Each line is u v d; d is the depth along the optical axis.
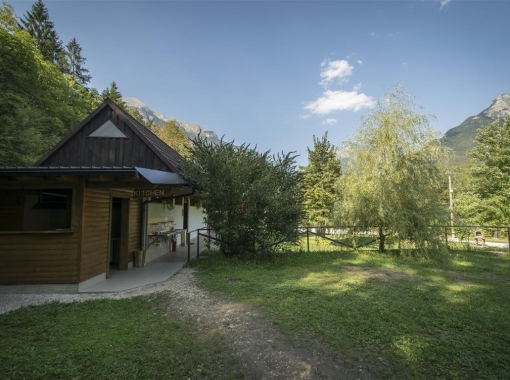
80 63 40.84
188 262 9.70
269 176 9.70
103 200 7.71
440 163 10.69
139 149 10.28
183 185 8.52
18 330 4.34
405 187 10.35
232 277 7.53
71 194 7.56
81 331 4.29
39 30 33.00
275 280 7.18
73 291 6.52
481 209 21.25
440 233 10.53
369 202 10.95
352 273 8.05
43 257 6.57
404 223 10.11
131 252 9.38
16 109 14.82
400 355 3.54
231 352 3.62
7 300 5.99
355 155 11.62
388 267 8.97
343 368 3.29
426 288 6.51
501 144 21.53
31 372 3.18
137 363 3.37
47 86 20.77
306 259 10.25
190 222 17.89
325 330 4.18
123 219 9.12
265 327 4.32
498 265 9.50
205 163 9.35
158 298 5.93
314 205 25.34
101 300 5.87
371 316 4.72
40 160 10.20
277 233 9.75
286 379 3.09
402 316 4.78
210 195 9.32
